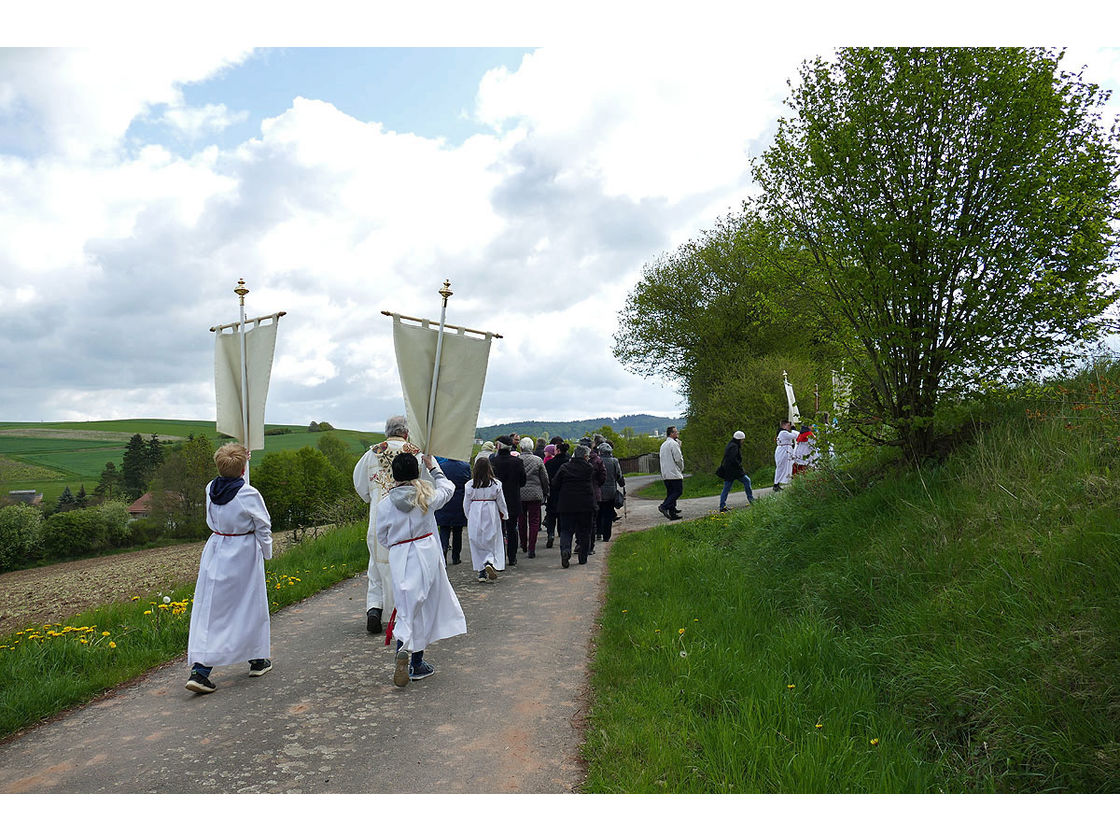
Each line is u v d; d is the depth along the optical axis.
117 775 3.57
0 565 42.47
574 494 9.40
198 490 52.59
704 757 3.48
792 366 25.02
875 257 6.35
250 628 5.03
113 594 18.83
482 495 8.71
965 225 6.11
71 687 4.86
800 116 6.99
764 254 7.48
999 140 5.88
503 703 4.46
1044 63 5.85
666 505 14.24
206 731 4.14
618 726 3.86
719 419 27.14
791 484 9.36
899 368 6.59
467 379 6.13
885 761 3.35
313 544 11.79
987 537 4.84
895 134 6.40
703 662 4.79
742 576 7.12
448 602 5.27
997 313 5.98
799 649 4.85
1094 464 4.73
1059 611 3.76
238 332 6.19
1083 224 5.79
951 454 6.40
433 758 3.67
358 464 6.56
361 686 4.87
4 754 3.92
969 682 3.76
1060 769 3.07
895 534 5.80
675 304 34.75
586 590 7.82
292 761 3.68
